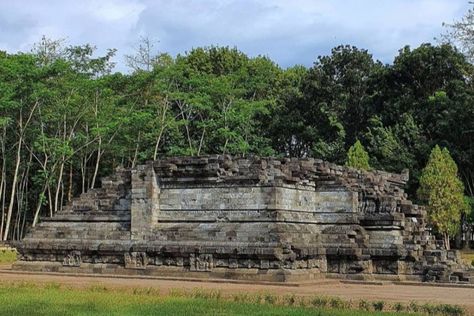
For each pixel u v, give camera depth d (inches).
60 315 962.1
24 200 3769.7
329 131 3887.8
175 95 3577.8
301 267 1736.0
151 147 3732.8
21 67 2957.7
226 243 1769.2
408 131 3447.3
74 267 1963.6
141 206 1911.9
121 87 3422.7
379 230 1839.3
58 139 3169.3
